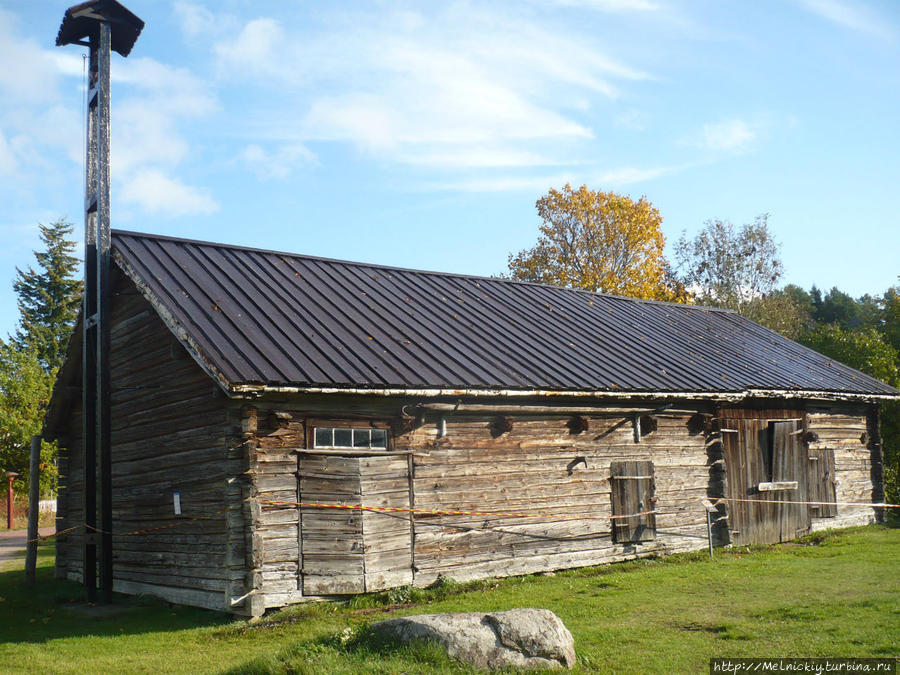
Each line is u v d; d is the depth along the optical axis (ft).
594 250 151.12
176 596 42.80
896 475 82.28
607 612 35.04
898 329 127.03
